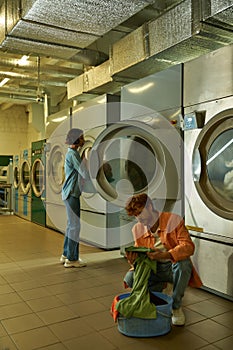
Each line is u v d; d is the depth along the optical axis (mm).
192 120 2936
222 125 2695
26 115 9703
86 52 4855
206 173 2838
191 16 3006
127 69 4035
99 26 3396
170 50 3396
